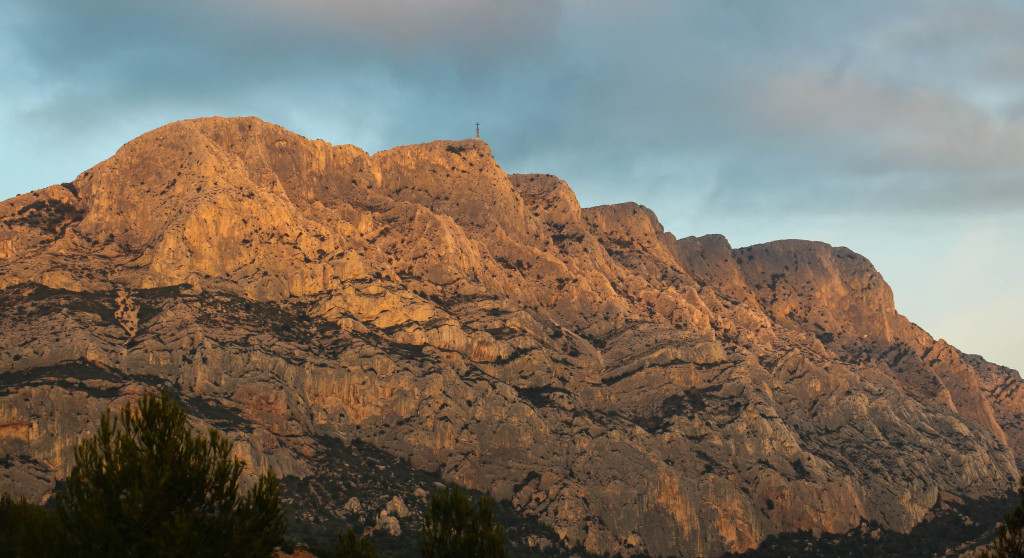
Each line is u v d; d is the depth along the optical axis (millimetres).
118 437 73625
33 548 70062
